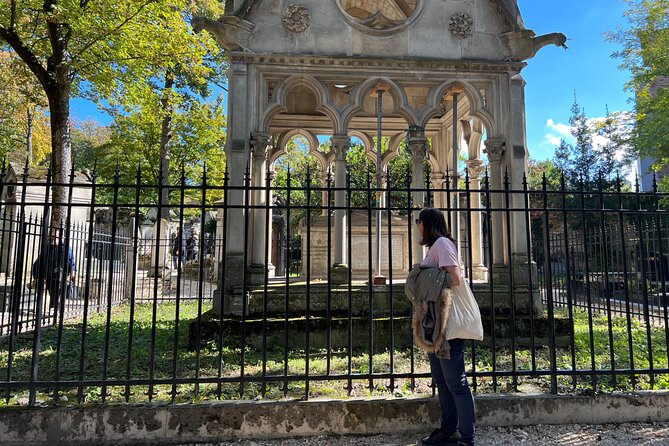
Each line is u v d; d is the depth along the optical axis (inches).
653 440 149.4
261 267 292.8
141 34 470.6
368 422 153.1
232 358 230.1
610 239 433.1
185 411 147.7
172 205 162.6
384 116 459.8
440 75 310.3
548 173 1408.7
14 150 1246.3
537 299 288.8
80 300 462.6
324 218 402.3
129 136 1020.5
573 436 152.0
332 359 230.1
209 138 989.8
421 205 320.8
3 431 142.2
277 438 149.8
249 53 294.0
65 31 467.5
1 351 254.1
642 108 697.6
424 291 136.2
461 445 130.5
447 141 454.3
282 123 458.6
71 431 144.0
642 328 334.6
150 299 545.3
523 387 178.9
